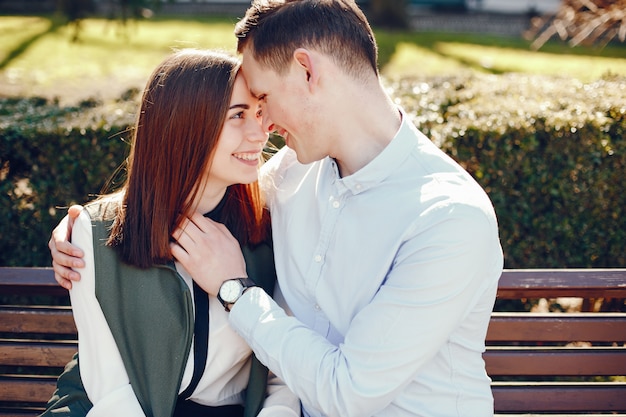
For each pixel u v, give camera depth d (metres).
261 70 1.84
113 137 3.59
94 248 1.92
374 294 1.82
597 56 10.63
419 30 14.84
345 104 1.83
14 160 3.61
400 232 1.77
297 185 2.11
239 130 1.93
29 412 2.44
